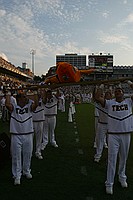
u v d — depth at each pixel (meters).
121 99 4.63
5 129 11.72
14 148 4.93
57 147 8.19
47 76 4.86
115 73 68.12
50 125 7.93
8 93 5.00
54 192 4.67
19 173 5.05
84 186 4.96
